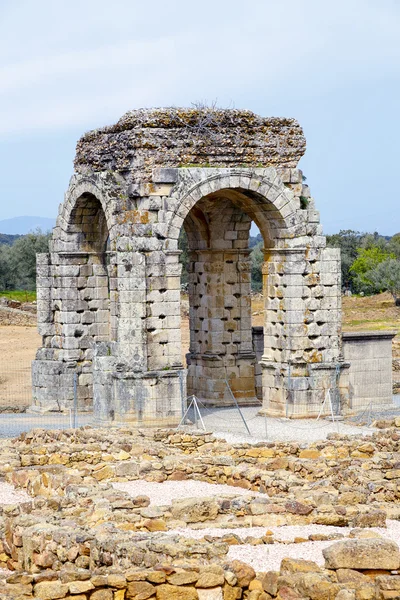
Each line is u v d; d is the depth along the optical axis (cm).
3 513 3428
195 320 6638
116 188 5878
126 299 5791
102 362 5828
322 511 3281
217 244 6494
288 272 6072
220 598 2644
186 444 4797
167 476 4066
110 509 3319
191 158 5900
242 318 6575
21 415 6450
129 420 5753
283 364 6091
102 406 5850
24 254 16825
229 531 3098
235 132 5975
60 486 3816
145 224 5800
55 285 6569
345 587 2545
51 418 6266
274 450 4462
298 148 6103
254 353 6600
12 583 2736
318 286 6119
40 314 6606
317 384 6062
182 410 5831
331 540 2952
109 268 5928
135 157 5822
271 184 6012
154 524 3125
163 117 5831
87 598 2648
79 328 6506
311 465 4078
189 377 6669
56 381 6475
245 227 6544
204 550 2788
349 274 18588
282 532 3081
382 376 6328
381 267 15812
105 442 4688
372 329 11112
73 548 2920
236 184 5931
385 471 3981
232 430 5575
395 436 4506
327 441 4544
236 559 2747
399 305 14112
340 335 6166
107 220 5912
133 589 2648
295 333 6066
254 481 3881
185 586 2650
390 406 6331
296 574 2597
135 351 5788
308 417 6028
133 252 5781
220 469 4028
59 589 2647
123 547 2811
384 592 2527
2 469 4322
